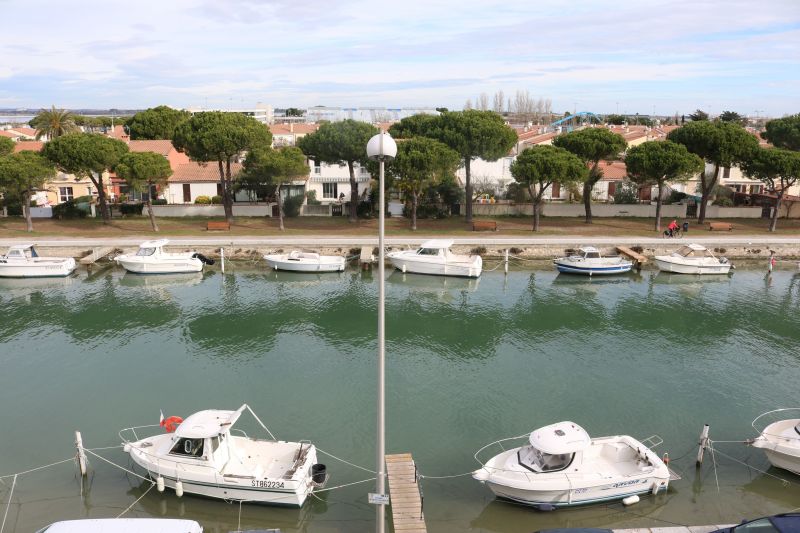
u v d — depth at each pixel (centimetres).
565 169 5284
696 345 3203
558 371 2839
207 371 2809
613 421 2336
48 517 1727
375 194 6372
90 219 6047
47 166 5288
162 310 3753
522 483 1744
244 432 2206
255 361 2936
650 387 2656
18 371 2797
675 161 5306
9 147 6022
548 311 3819
